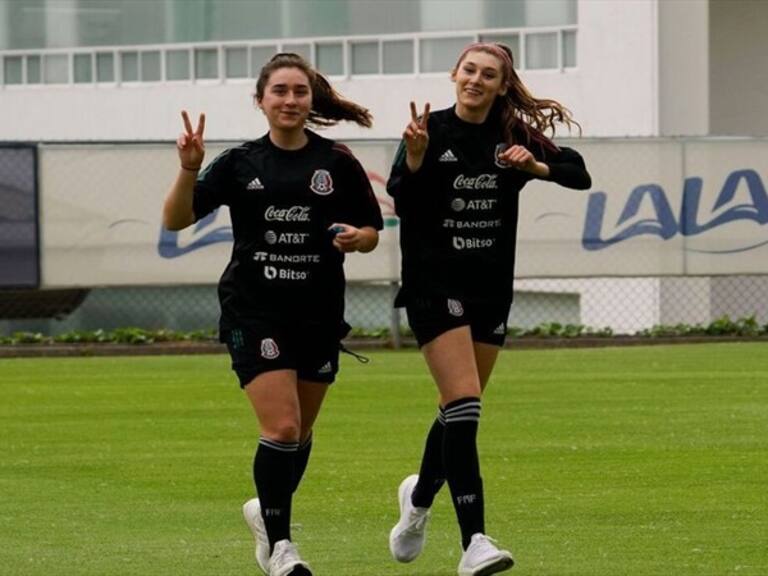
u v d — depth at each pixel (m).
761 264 30.34
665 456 17.59
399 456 17.86
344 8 37.69
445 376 12.06
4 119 41.25
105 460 17.81
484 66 12.09
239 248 11.87
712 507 14.69
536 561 12.54
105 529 14.04
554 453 17.88
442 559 12.89
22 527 14.14
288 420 11.69
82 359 29.33
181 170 11.60
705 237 30.20
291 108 11.70
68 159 29.22
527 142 12.43
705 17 34.62
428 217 12.20
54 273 29.25
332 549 13.23
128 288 31.50
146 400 23.11
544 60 35.81
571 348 30.53
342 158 11.91
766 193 30.34
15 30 41.16
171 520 14.48
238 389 24.38
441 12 36.75
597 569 12.24
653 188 30.06
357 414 21.22
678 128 34.62
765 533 13.53
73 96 40.53
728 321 32.19
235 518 14.57
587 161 29.94
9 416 21.48
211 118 38.88
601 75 34.94
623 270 30.08
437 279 12.16
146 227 29.38
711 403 22.03
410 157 11.95
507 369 26.42
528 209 29.89
